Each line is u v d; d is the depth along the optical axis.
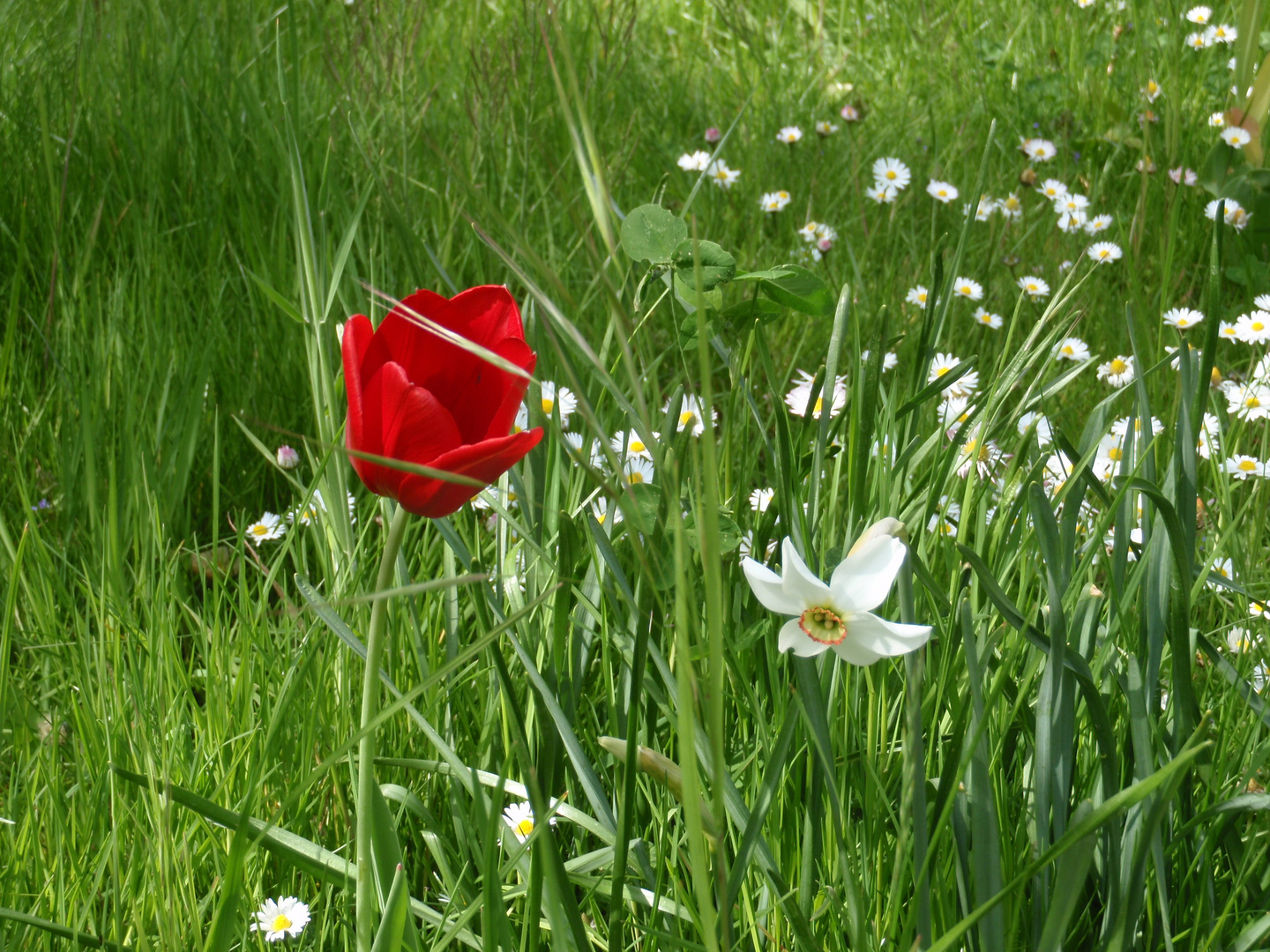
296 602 1.69
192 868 1.50
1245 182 2.05
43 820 1.61
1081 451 1.60
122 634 1.66
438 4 2.43
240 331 1.88
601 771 1.59
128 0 2.16
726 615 1.50
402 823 1.62
